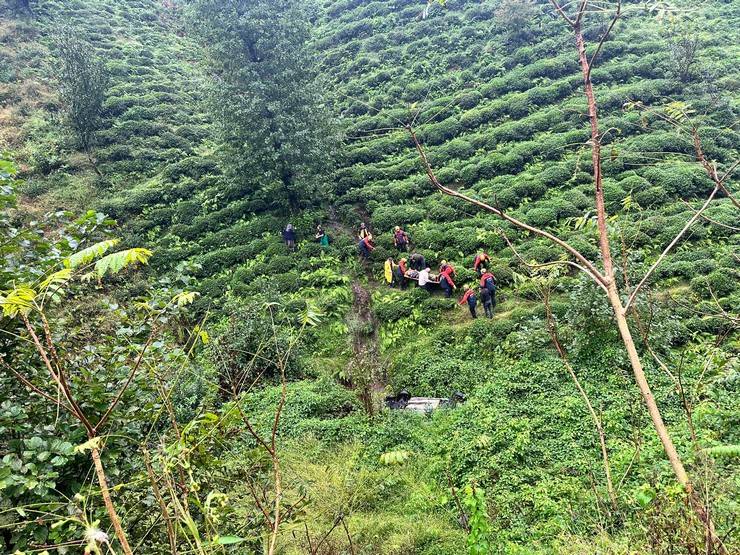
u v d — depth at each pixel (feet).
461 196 12.31
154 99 107.45
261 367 50.37
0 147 86.07
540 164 73.56
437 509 30.78
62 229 20.03
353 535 27.04
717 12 96.17
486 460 33.83
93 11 133.80
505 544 26.17
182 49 134.10
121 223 77.56
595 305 41.75
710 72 77.20
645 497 14.15
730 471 25.79
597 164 12.35
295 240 72.84
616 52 90.53
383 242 68.80
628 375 38.68
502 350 48.16
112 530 14.73
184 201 82.58
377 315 59.11
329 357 55.62
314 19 142.20
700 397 33.91
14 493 12.98
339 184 81.92
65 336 18.93
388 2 132.05
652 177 63.16
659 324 40.75
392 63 110.73
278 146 73.26
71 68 88.43
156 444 16.28
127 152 91.25
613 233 17.57
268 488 17.35
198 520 16.07
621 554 17.48
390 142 88.79
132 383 17.76
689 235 54.49
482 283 53.06
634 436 30.78
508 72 96.68
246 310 53.11
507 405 39.09
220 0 74.84
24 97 99.09
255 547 17.02
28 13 121.60
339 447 38.50
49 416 16.47
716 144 66.44
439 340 52.65
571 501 28.25
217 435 15.67
